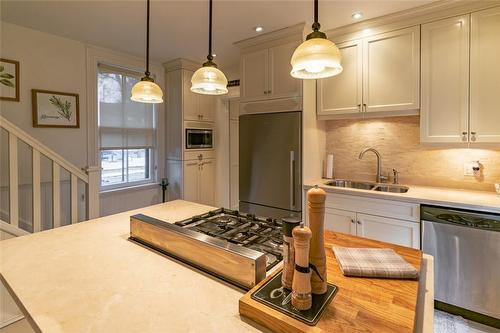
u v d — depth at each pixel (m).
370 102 2.58
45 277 1.00
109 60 3.33
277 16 2.46
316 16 1.10
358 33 2.62
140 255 1.20
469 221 1.93
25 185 2.68
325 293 0.82
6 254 1.20
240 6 2.29
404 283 0.91
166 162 4.02
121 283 0.96
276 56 2.84
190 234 1.15
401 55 2.41
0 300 2.00
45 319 0.77
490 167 2.34
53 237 1.41
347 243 1.26
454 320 1.99
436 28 2.25
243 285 0.95
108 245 1.31
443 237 2.04
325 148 3.24
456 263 1.99
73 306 0.83
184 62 3.71
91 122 3.20
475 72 2.11
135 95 1.61
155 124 3.90
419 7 2.26
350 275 0.95
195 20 2.54
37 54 2.77
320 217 0.81
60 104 2.93
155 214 1.82
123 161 3.60
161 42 3.09
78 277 1.00
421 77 2.33
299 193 2.75
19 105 2.66
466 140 2.16
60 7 2.30
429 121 2.31
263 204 2.98
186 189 3.86
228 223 1.49
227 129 4.39
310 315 0.72
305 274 0.74
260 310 0.75
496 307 1.87
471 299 1.96
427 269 1.09
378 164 2.87
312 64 1.08
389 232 2.28
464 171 2.46
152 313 0.80
